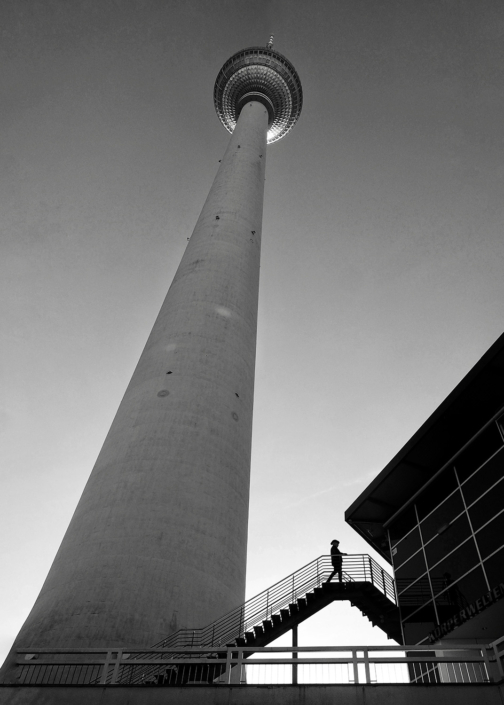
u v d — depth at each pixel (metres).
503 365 23.14
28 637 20.77
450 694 14.05
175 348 31.72
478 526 23.91
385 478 28.50
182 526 24.23
